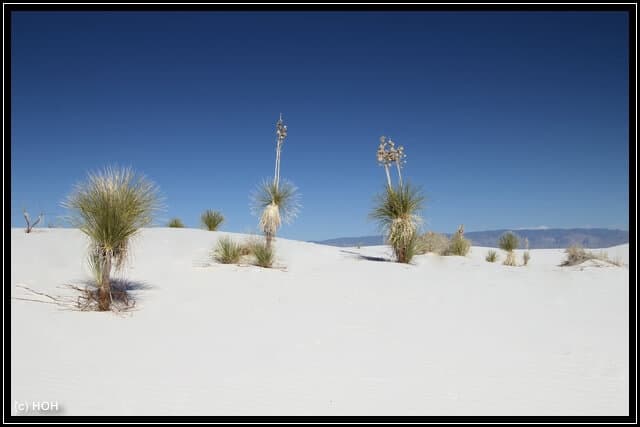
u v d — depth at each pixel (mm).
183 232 18828
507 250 18156
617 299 8242
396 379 4109
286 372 4258
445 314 6895
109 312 6559
